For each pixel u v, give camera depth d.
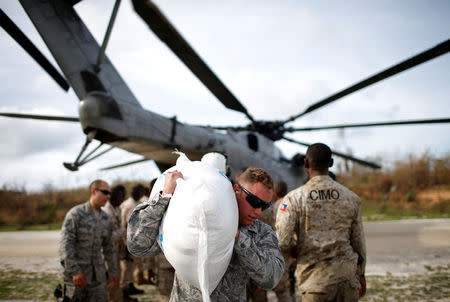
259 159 6.41
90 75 4.41
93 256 2.98
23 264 6.65
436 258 6.42
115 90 4.63
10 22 4.15
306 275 2.07
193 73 3.73
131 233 1.29
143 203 1.31
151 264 5.13
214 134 5.62
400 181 24.97
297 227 2.15
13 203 19.92
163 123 4.73
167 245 1.16
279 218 2.17
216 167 1.44
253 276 1.25
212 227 1.09
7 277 5.49
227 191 1.19
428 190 23.09
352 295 2.01
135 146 4.59
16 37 4.40
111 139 4.27
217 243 1.10
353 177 30.33
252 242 1.26
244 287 1.37
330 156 2.26
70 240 2.81
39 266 6.45
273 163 6.86
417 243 8.12
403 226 11.21
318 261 2.04
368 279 4.93
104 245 3.27
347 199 2.14
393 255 6.77
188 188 1.15
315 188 2.16
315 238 2.07
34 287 4.82
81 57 4.45
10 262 6.85
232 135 6.14
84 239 2.92
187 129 5.07
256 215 1.30
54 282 5.13
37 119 4.73
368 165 7.42
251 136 6.57
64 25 4.40
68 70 4.34
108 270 3.28
